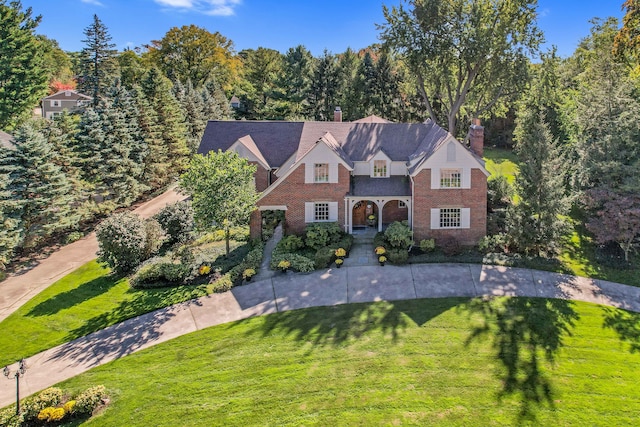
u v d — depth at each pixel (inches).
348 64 2736.2
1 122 2063.2
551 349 661.3
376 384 586.9
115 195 1397.6
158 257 1031.0
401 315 765.9
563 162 1074.7
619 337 695.7
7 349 695.1
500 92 1668.3
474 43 1485.0
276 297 845.8
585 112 1248.8
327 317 768.3
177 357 663.1
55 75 3722.9
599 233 954.7
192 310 805.9
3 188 995.9
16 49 2090.3
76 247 1145.4
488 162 1983.3
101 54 2143.2
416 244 1069.1
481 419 522.6
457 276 909.8
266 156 1347.2
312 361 641.6
